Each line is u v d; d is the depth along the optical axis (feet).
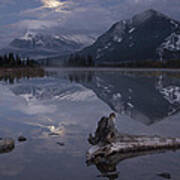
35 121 52.26
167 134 42.86
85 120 53.78
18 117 56.13
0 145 34.04
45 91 117.80
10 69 403.34
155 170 27.99
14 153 32.63
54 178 25.54
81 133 43.01
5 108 68.54
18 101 82.74
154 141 36.81
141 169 28.40
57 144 36.58
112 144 34.47
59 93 110.22
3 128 46.11
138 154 34.04
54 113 61.57
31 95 101.24
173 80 206.49
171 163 30.45
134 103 82.17
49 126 47.96
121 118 56.85
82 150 34.24
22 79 215.92
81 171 27.45
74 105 75.41
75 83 175.52
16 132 43.39
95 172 27.30
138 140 36.45
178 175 26.71
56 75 308.40
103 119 37.24
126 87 144.46
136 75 301.02
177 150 35.78
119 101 86.38
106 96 100.99
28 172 26.86
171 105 78.48
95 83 176.86
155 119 55.62
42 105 74.84
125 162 30.78
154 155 33.55
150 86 150.00
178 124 50.83
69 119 54.44
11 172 26.84
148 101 87.15
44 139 39.19
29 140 38.58
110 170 27.86
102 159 31.48
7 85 149.07
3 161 29.84
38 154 32.37
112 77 258.98
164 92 117.60
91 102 82.69
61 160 30.53
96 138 36.58
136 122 52.60
